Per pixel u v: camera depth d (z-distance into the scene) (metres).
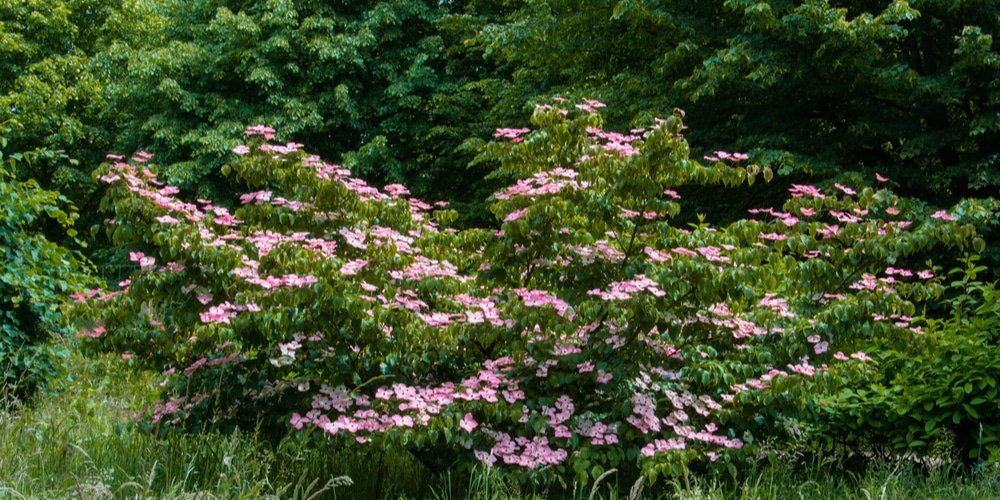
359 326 3.29
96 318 3.41
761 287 4.49
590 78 12.36
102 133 17.97
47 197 5.91
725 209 11.05
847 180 8.87
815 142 9.99
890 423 4.32
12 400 5.04
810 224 3.63
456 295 3.87
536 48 11.89
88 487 2.62
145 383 5.92
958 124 9.25
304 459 3.44
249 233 3.69
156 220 3.23
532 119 3.87
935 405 4.16
